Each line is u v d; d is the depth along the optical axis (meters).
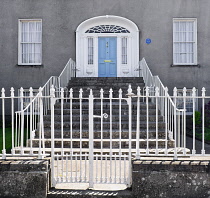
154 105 9.15
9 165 4.87
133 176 4.82
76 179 5.05
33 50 13.38
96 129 7.94
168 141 6.99
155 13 13.06
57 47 13.09
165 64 13.05
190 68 12.98
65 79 11.45
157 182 4.80
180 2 13.05
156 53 13.06
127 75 13.34
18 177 4.85
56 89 9.94
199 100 12.93
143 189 4.79
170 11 13.06
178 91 12.96
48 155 5.39
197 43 13.05
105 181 5.02
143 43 13.09
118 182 5.07
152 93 9.92
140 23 13.09
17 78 13.00
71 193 4.81
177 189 4.79
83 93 10.23
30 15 13.10
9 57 13.02
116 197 4.75
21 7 13.09
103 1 13.10
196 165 4.80
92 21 13.16
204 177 4.78
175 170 4.80
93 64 13.41
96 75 13.41
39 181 4.82
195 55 13.16
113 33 13.35
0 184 4.86
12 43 13.06
